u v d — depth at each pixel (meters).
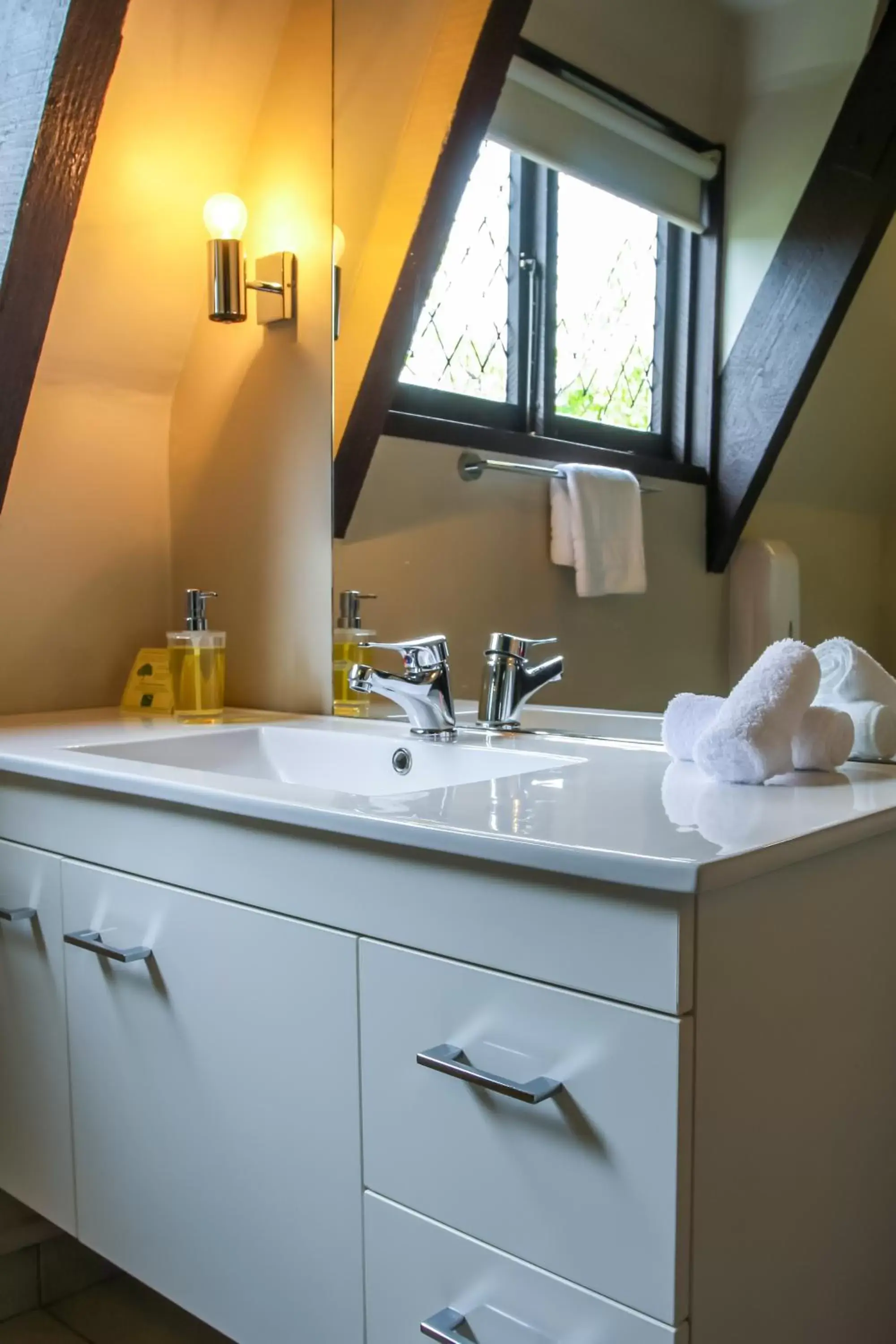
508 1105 0.89
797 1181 0.94
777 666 1.11
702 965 0.80
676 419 1.38
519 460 1.55
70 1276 1.71
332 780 1.59
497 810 0.98
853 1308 1.03
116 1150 1.30
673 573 1.40
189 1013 1.18
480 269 1.59
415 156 1.66
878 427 1.19
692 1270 0.81
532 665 1.55
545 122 1.50
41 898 1.39
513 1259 0.90
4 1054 1.48
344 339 1.76
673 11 1.37
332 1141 1.04
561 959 0.85
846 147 1.24
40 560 1.90
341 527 1.78
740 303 1.33
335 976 1.03
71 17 1.48
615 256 1.44
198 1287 1.20
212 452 1.99
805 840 0.87
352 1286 1.03
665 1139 0.79
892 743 1.21
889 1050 1.06
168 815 1.20
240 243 1.85
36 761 1.35
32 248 1.61
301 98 1.82
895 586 1.20
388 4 1.69
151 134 1.80
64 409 1.91
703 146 1.35
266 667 1.92
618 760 1.29
